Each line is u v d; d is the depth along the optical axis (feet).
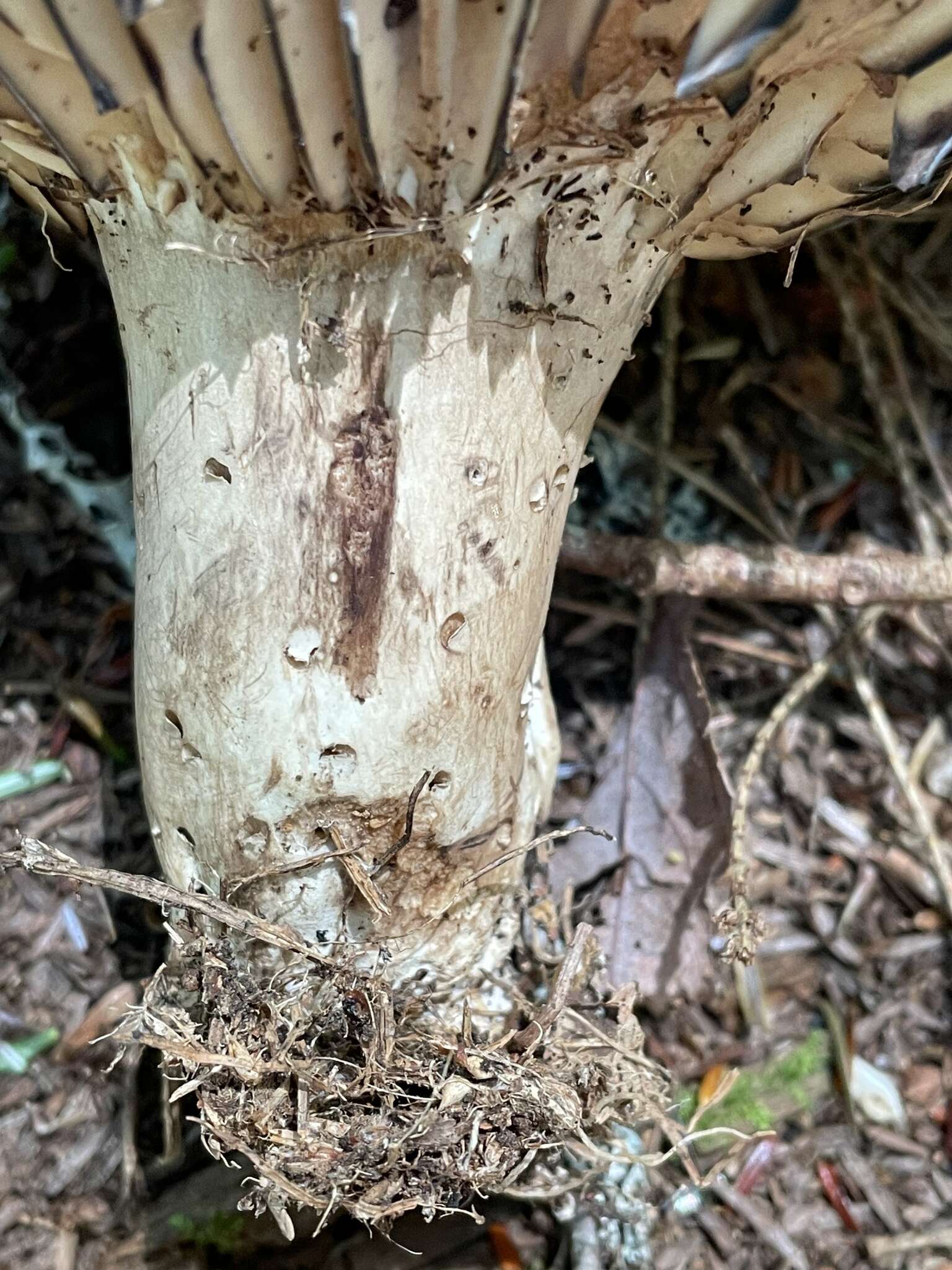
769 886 0.46
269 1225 0.37
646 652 0.46
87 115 0.22
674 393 0.50
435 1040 0.30
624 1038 0.34
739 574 0.43
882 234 0.49
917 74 0.22
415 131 0.22
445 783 0.29
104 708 0.44
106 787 0.43
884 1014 0.44
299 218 0.24
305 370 0.25
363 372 0.25
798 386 0.50
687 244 0.30
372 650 0.27
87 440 0.45
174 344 0.26
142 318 0.27
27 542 0.45
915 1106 0.42
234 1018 0.30
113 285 0.28
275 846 0.29
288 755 0.28
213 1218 0.37
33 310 0.44
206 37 0.18
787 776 0.48
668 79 0.22
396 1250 0.38
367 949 0.30
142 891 0.28
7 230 0.43
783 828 0.47
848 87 0.24
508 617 0.29
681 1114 0.41
